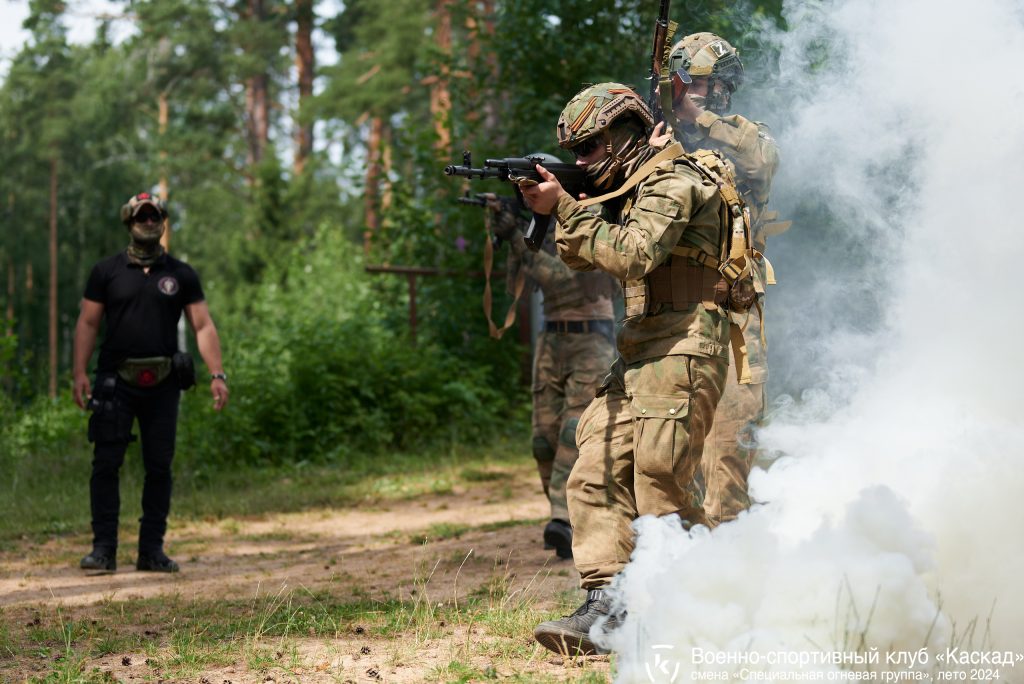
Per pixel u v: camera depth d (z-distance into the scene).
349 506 9.30
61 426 12.55
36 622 4.78
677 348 3.49
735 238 3.54
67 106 44.00
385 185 15.39
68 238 43.88
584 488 3.65
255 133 40.69
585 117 3.58
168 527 8.39
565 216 3.45
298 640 4.12
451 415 12.87
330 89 34.97
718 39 4.60
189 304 6.61
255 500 9.53
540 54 13.49
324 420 12.16
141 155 45.06
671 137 3.61
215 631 4.37
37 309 42.41
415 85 34.88
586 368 5.87
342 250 19.09
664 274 3.53
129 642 4.27
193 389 12.34
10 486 10.23
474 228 14.26
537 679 3.36
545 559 5.86
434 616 4.36
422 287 14.62
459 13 14.65
